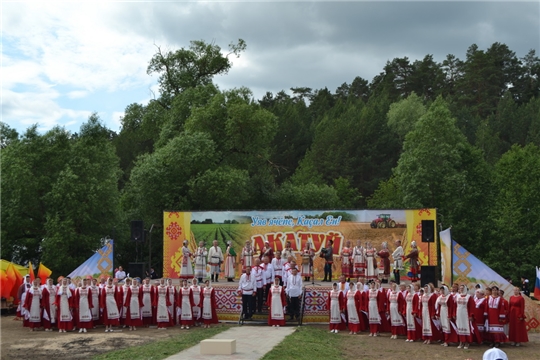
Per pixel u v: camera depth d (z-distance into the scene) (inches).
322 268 1366.9
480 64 4660.4
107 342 888.9
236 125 2011.6
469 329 879.1
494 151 3474.4
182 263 1311.5
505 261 2049.7
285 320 1103.0
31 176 1756.9
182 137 1939.0
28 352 813.2
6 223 1739.7
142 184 1914.4
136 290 1031.0
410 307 936.9
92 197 1723.7
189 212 1429.6
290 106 4276.6
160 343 860.0
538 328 1060.5
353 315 999.6
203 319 1050.1
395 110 3722.9
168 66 2289.6
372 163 3385.8
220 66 2308.1
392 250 1348.4
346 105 4544.8
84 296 1010.7
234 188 1908.2
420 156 2158.0
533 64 5157.5
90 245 1728.6
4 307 1272.1
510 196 2224.4
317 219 1384.1
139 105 2347.4
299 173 3211.1
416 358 799.1
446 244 1202.6
